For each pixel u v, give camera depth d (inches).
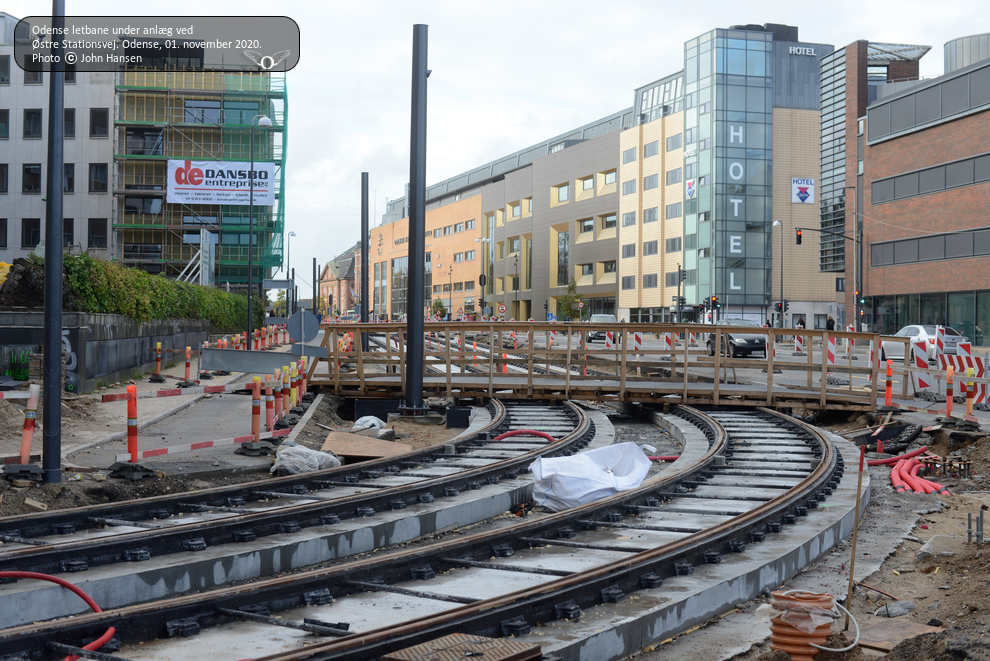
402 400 821.2
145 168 2410.2
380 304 6422.2
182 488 423.8
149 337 1042.7
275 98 2445.9
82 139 2370.8
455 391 815.1
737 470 477.4
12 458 426.9
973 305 2031.3
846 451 581.0
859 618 242.4
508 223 4869.6
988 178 1987.0
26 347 748.6
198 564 278.2
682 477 429.4
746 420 721.6
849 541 339.0
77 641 191.9
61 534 314.3
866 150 2391.7
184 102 2418.8
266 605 224.2
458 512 382.0
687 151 3356.3
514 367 1238.9
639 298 3695.9
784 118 3270.2
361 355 845.8
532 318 4566.9
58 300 385.7
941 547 317.1
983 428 621.0
